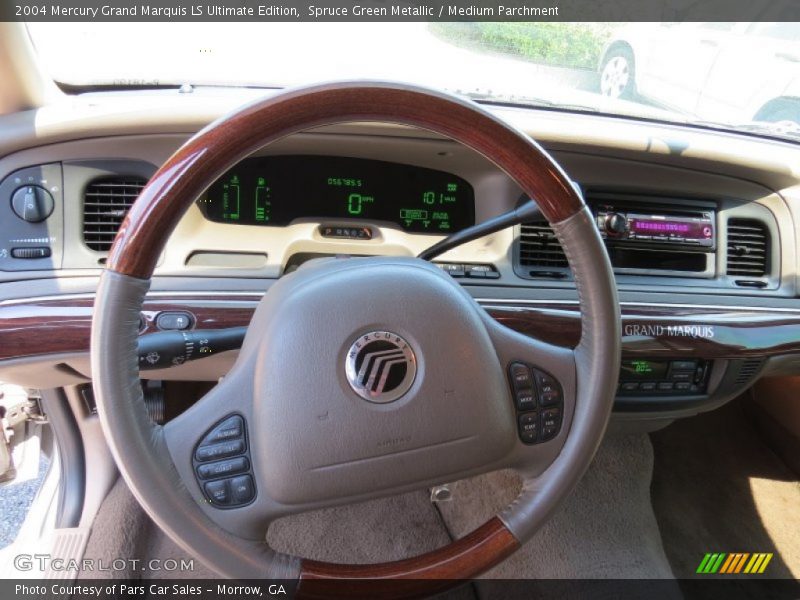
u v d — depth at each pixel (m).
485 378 0.81
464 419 0.80
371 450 0.77
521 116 1.48
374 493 0.79
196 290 1.31
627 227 1.52
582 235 0.78
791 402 2.00
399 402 0.77
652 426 1.75
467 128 0.72
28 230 1.24
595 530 1.69
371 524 1.73
